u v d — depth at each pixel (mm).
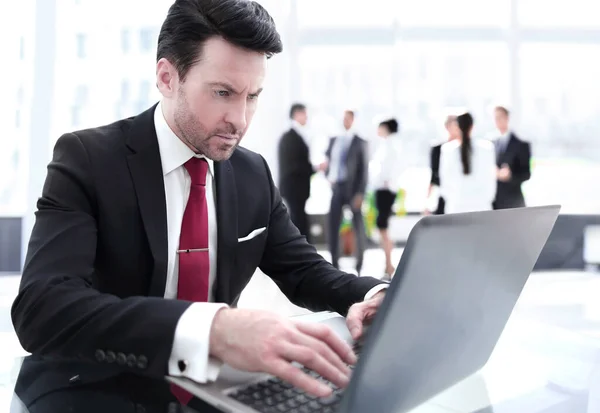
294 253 979
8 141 3951
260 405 479
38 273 673
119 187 806
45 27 3711
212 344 539
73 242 726
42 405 528
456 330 479
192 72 728
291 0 5109
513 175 4195
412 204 5387
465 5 5340
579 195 5293
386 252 4438
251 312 562
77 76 3992
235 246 895
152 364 551
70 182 781
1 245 4008
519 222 485
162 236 814
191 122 760
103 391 546
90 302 611
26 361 667
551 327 888
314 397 487
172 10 747
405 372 435
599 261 4770
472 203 3828
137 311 579
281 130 4793
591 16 5301
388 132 4391
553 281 4074
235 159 957
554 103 5336
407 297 373
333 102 5363
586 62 5324
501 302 549
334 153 4340
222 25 699
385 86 5371
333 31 5305
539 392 584
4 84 3893
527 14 5312
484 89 5398
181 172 856
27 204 3717
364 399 398
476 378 630
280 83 4762
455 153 3842
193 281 841
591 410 539
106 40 4109
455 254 403
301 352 508
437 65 5379
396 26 5320
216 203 889
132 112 4219
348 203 4332
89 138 836
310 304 912
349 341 611
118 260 797
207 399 496
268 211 979
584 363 691
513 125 5355
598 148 5320
